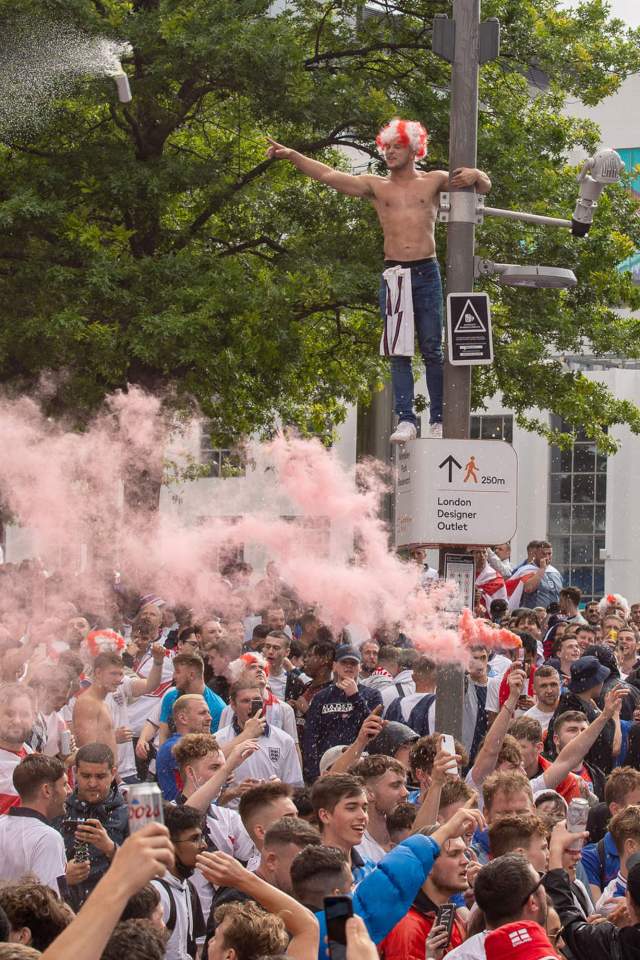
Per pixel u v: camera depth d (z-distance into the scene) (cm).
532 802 1236
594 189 1602
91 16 2998
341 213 3522
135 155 3272
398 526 1556
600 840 1407
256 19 3231
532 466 6259
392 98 3497
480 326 1538
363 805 1109
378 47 3472
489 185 1566
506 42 3541
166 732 1753
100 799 1273
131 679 1856
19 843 1153
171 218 3497
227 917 840
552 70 3619
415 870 902
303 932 824
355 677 1781
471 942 916
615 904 1152
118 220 3325
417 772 1306
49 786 1179
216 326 3055
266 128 3462
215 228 3566
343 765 1380
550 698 1861
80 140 3266
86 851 1160
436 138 3434
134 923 757
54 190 3184
